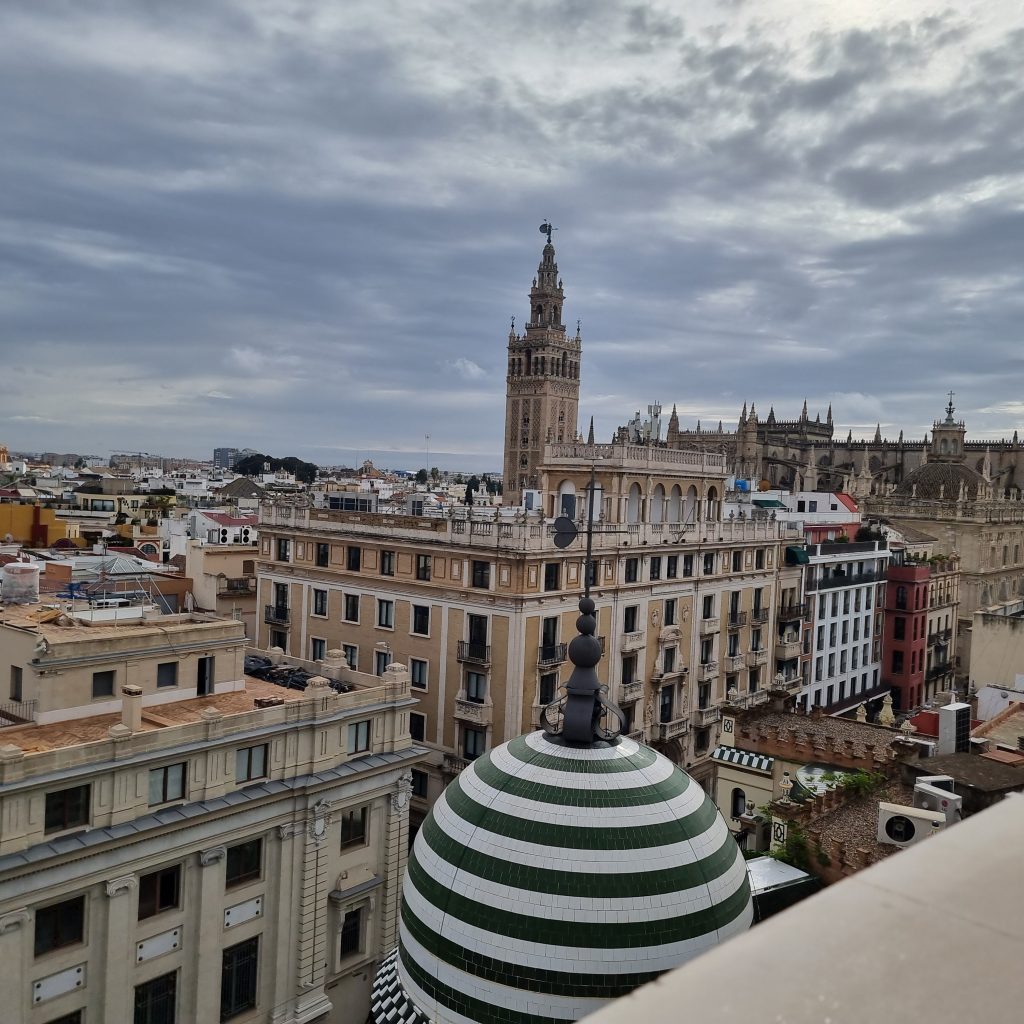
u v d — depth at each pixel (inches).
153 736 1402.6
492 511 3403.1
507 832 563.2
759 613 3415.4
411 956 578.9
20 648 1590.8
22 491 7618.1
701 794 620.4
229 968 1507.1
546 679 2539.4
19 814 1250.6
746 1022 102.1
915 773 1413.6
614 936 526.3
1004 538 5428.2
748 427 6889.8
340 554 2910.9
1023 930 118.7
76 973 1309.1
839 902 127.6
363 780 1696.6
